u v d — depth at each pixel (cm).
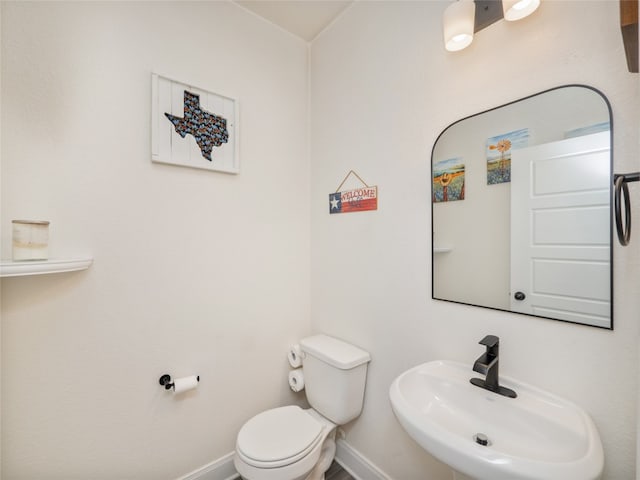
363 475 153
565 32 88
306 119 190
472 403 100
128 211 126
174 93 137
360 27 155
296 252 184
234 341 158
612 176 80
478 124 108
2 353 103
